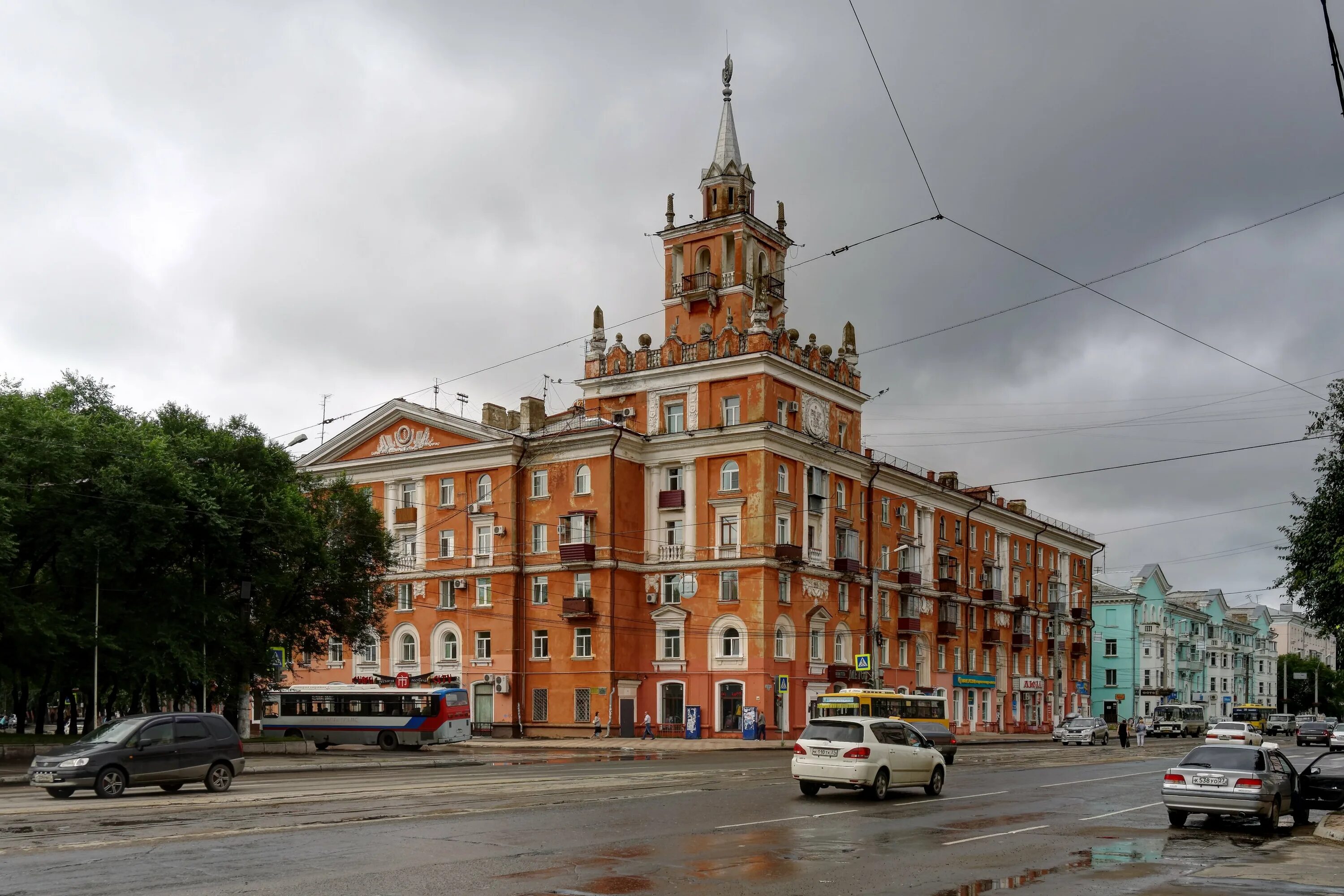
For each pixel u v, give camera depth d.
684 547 60.88
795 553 59.38
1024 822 20.92
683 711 59.97
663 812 20.98
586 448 61.75
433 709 50.84
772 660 58.50
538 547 62.91
